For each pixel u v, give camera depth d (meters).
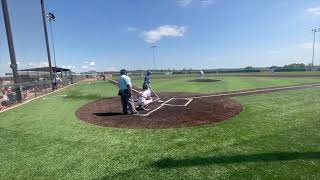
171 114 10.16
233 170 4.87
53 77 24.23
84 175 4.84
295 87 20.23
